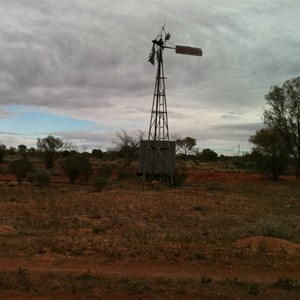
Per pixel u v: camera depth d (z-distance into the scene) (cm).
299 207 2694
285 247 1277
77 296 821
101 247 1268
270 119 5106
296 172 5172
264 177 5359
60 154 7238
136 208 2302
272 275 1027
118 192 3216
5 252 1193
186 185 4316
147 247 1280
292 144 5125
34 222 1734
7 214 1956
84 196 2828
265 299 823
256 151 5338
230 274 1027
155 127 4053
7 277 925
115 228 1653
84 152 9619
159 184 3831
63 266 1066
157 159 4116
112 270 1039
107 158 9381
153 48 3862
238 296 837
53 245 1276
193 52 3816
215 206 2544
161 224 1802
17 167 4188
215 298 824
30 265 1066
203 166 8381
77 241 1350
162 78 3928
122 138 7238
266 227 1567
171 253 1210
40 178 3581
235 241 1394
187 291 856
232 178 5400
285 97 5000
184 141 10744
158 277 973
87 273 958
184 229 1702
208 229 1712
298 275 1034
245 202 2881
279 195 3506
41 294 827
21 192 3056
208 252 1226
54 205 2308
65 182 4172
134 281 919
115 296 825
